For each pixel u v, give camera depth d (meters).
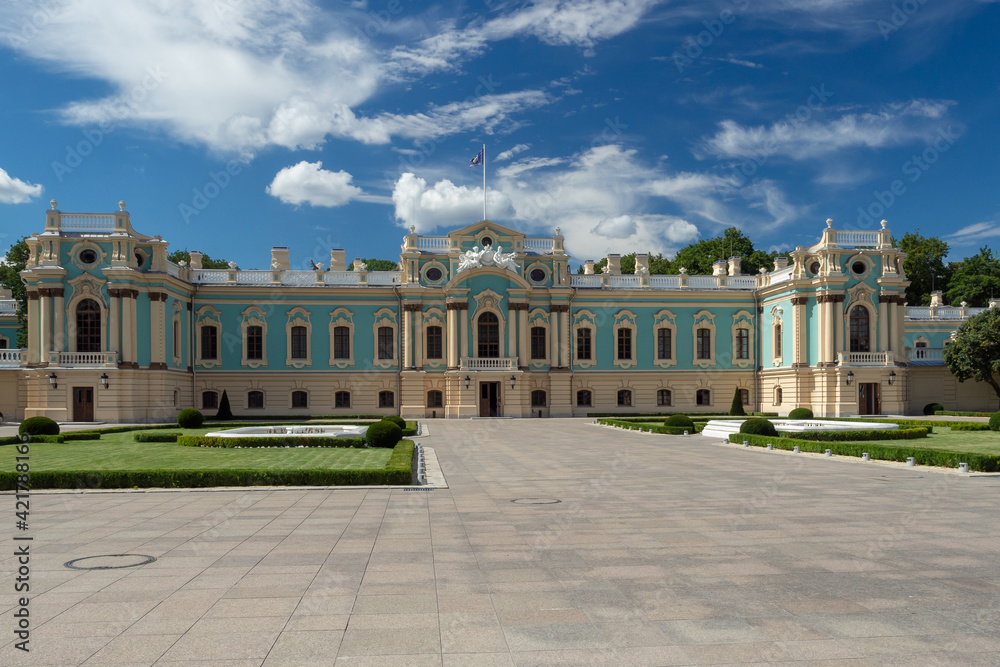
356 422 57.03
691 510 16.67
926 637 8.62
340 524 15.10
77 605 9.73
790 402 64.31
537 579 10.91
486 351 66.44
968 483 21.30
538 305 68.44
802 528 14.57
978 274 94.44
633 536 13.83
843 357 61.03
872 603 9.82
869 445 29.28
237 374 65.19
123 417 54.38
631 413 69.50
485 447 35.03
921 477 22.75
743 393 70.56
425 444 36.94
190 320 64.25
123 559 12.12
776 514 16.14
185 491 19.92
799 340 63.31
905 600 9.94
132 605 9.73
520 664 7.88
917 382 68.81
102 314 55.19
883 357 61.72
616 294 69.50
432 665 7.84
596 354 69.56
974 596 10.10
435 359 67.19
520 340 66.62
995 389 66.38
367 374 66.75
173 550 12.77
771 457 29.70
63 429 47.81
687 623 9.07
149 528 14.74
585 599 9.98
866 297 62.28
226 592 10.27
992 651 8.20
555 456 30.25
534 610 9.54
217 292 65.12
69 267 55.34
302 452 30.56
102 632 8.76
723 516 15.91
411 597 10.05
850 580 10.87
